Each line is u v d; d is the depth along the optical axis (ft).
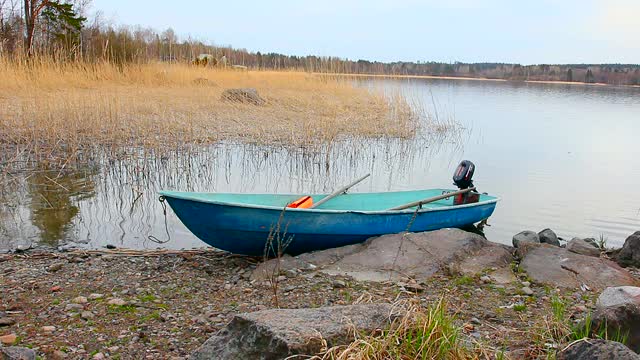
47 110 46.09
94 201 33.71
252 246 23.35
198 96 68.90
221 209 22.08
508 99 134.51
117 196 34.83
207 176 40.65
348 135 57.31
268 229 22.75
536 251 22.79
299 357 11.98
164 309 18.11
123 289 19.97
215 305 18.58
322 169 44.42
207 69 91.66
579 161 51.75
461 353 13.39
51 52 73.36
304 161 46.06
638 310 14.66
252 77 94.17
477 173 45.34
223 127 54.70
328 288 20.01
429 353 12.91
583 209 35.01
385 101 73.05
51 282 20.49
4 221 29.53
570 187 40.86
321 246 24.04
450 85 204.95
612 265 21.84
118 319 17.21
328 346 12.46
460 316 17.62
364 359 12.14
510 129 73.56
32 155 41.63
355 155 49.62
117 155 42.63
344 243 24.23
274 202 26.30
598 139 66.28
